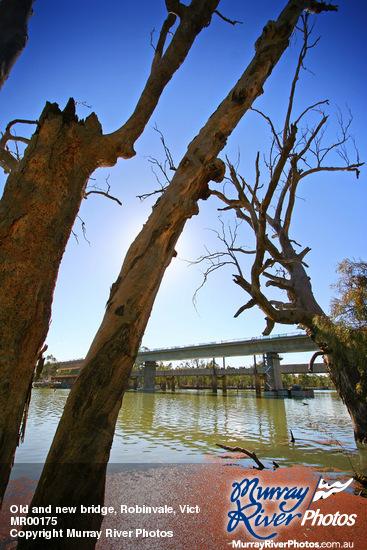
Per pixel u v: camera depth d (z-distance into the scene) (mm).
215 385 55875
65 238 2285
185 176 2719
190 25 2896
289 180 11703
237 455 8766
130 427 14508
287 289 11031
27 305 1966
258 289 8750
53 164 2301
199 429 14125
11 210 2133
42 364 2338
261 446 10258
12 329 1884
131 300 2176
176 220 2523
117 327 2088
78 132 2465
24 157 2354
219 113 3049
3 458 1733
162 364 89188
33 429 13023
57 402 30438
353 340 6758
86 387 1920
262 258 8320
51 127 2402
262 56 3258
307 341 40125
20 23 3953
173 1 2982
